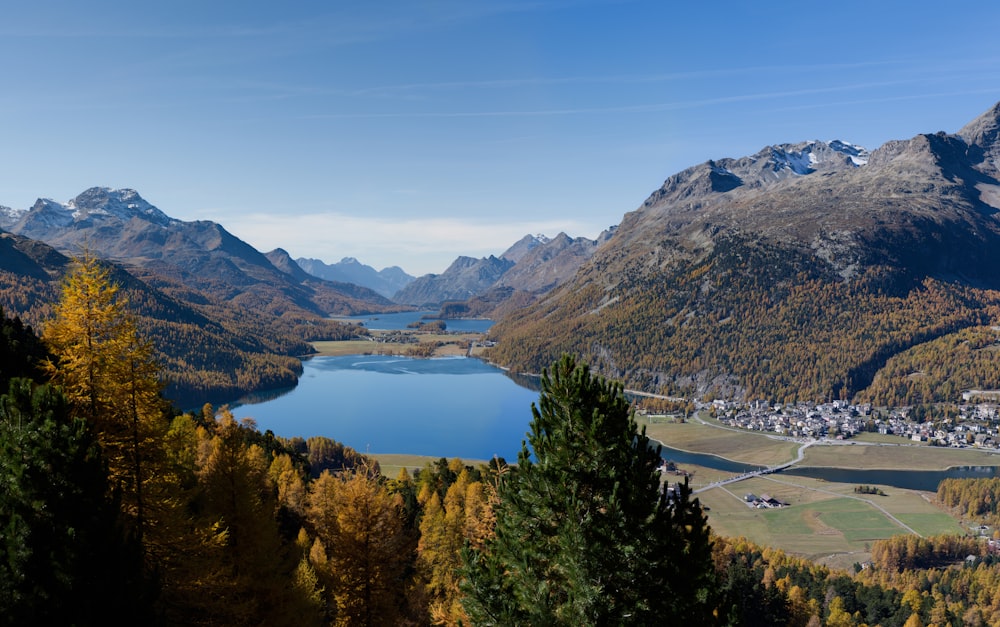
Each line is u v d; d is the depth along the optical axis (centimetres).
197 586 2555
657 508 1606
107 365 2416
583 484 1666
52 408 1839
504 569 1781
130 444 2467
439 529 5772
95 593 1688
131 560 1820
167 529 2488
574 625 1532
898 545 15238
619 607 1532
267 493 6588
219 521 2800
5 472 1675
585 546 1528
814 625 8894
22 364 3862
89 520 1730
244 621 2962
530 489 1722
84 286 2462
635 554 1527
